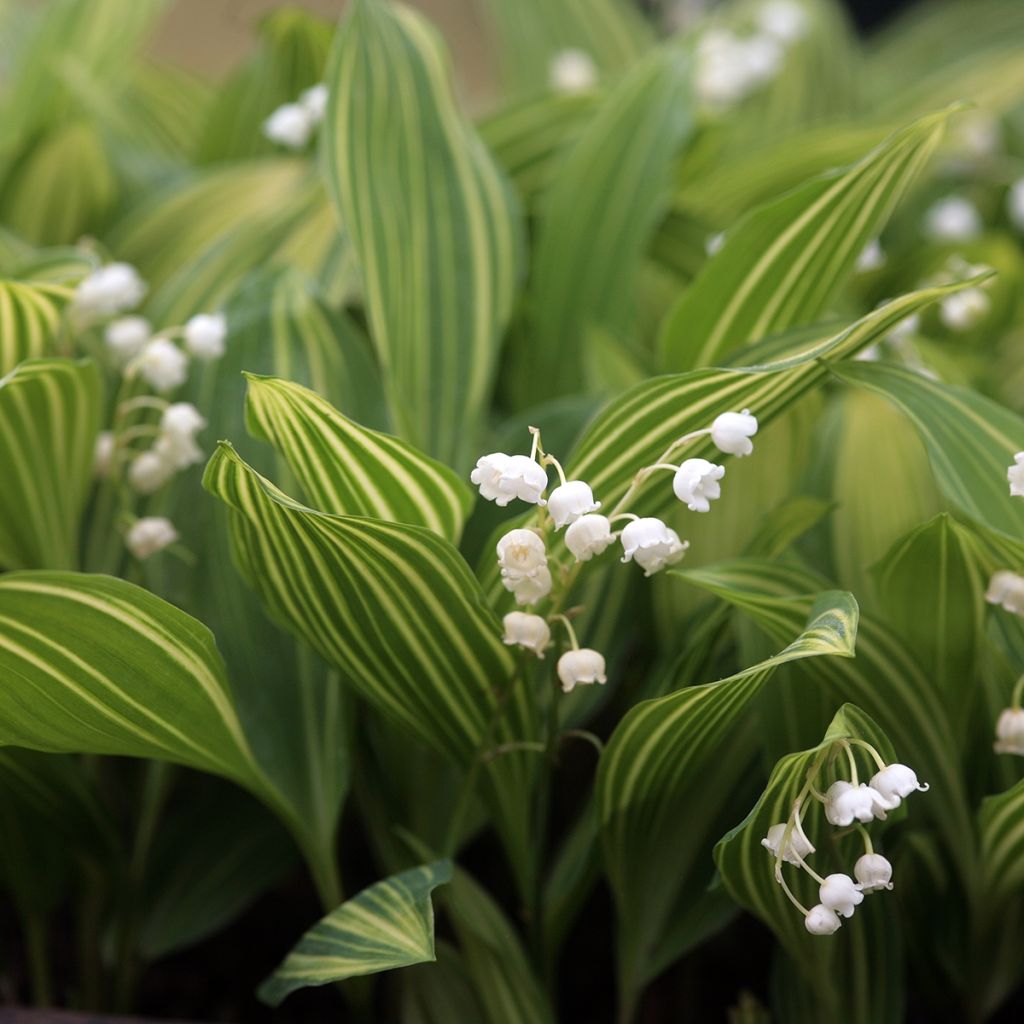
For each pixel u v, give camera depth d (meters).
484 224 0.67
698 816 0.62
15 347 0.61
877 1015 0.60
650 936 0.62
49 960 0.66
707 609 0.62
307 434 0.58
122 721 0.58
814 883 0.59
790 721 0.60
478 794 0.61
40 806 0.62
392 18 0.67
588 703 0.63
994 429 0.59
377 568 0.57
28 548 0.62
